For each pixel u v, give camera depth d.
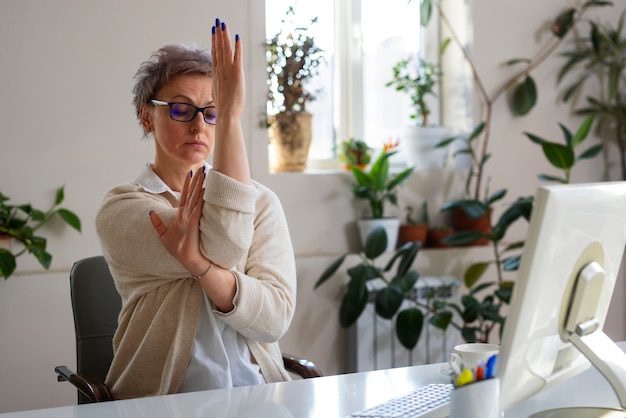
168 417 1.43
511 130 3.88
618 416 1.43
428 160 3.78
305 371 1.98
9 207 2.88
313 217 3.47
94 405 1.52
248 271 1.94
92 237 3.08
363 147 3.63
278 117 3.46
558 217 1.23
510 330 1.25
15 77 2.95
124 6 3.08
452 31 3.85
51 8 2.98
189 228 1.74
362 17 3.83
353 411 1.46
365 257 3.48
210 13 3.21
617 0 4.10
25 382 2.95
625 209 1.47
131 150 3.12
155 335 1.84
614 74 3.91
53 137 3.01
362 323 3.46
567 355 1.46
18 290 2.91
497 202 3.84
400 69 3.91
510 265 3.43
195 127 1.89
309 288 3.41
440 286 3.57
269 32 3.45
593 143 4.08
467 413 1.21
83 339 2.08
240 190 1.75
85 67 3.04
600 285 1.43
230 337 1.88
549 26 3.94
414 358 3.58
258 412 1.46
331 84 3.80
